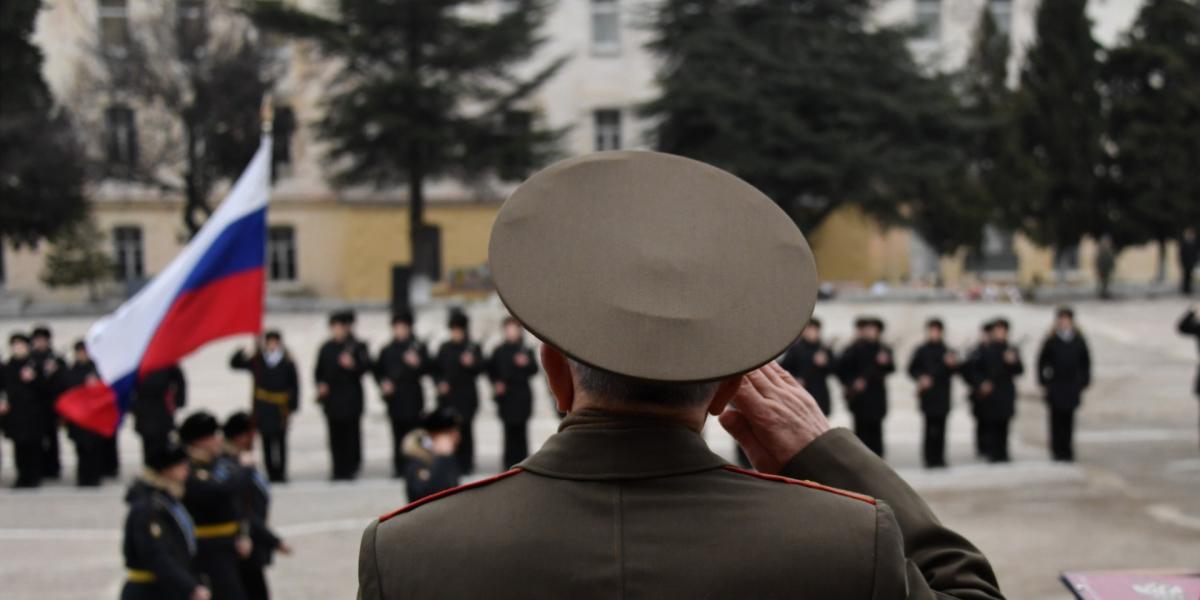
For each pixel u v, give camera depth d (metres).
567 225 1.53
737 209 1.57
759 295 1.50
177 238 33.06
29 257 35.16
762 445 1.82
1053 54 35.38
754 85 29.98
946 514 11.15
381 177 30.89
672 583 1.44
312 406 18.59
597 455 1.53
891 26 31.16
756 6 30.88
